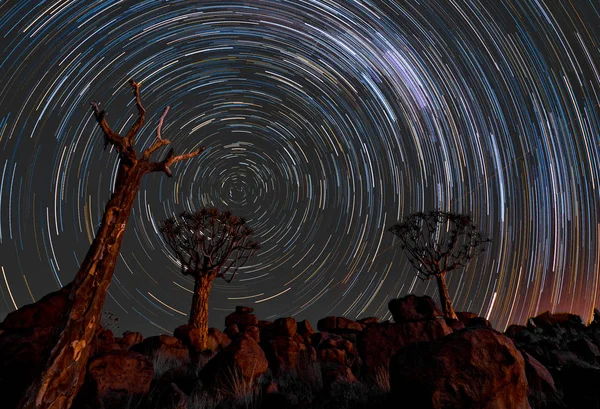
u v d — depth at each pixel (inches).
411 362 139.7
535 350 275.9
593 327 448.1
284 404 184.1
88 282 121.6
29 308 217.3
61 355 113.3
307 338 403.2
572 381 163.0
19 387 158.2
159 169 139.4
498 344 136.2
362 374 267.1
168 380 229.8
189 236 482.6
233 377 207.6
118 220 130.3
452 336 142.0
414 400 133.5
